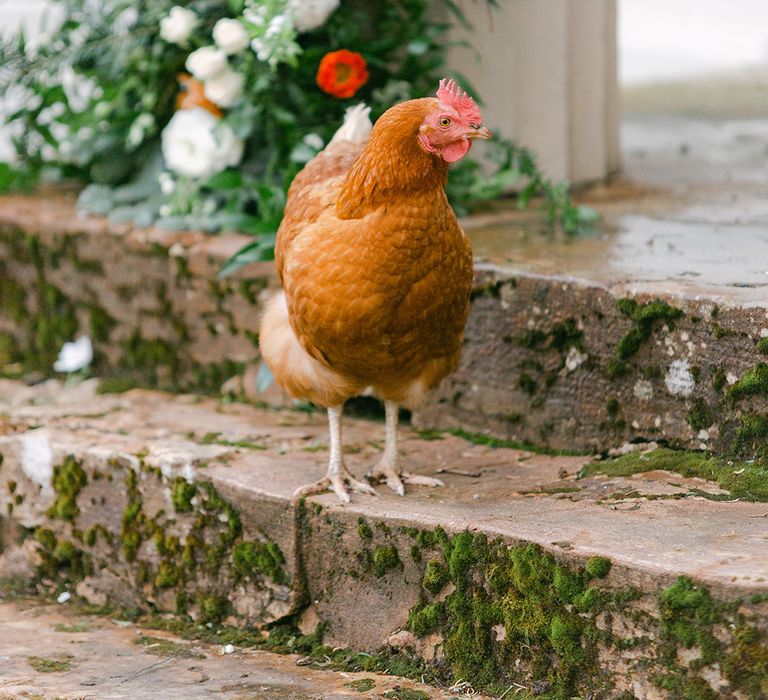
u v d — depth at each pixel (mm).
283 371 3941
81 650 3855
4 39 6145
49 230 5645
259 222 5051
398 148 3373
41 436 4543
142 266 5402
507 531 3348
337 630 3811
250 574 3982
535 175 5324
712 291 3855
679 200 5664
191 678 3555
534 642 3277
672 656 3014
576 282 4141
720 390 3791
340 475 3916
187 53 5773
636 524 3336
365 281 3467
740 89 8984
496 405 4465
